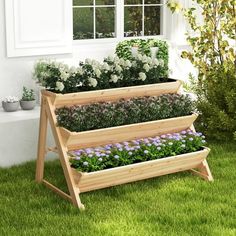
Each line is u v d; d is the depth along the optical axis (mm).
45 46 7133
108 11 7961
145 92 6098
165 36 8469
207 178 6047
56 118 5547
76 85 5957
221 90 7508
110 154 5605
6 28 6836
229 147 7117
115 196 5602
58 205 5332
